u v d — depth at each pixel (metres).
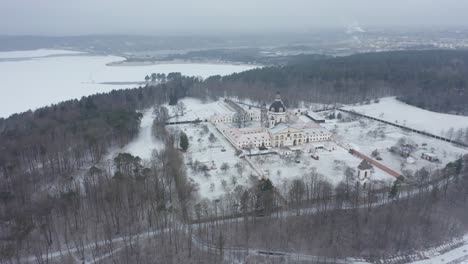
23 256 154.12
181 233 170.25
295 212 186.62
